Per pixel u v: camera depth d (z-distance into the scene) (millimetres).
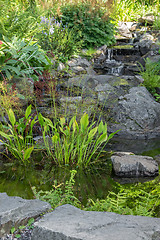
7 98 3910
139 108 5688
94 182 3195
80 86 6266
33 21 6574
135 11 11836
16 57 5582
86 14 8609
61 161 3764
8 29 6102
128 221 1774
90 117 5418
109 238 1508
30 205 2000
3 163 3688
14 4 6812
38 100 4723
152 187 3092
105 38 8586
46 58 6109
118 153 4113
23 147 3982
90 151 4203
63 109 5191
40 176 3305
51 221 1752
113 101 5828
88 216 1847
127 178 3365
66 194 2621
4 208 1845
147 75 6691
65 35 7629
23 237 1713
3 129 4195
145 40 8523
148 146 4645
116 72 7742
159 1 12250
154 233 1600
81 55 8016
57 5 8539
